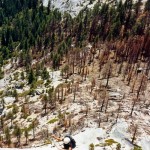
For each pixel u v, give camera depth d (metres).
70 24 197.12
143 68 105.00
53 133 66.31
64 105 84.62
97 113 65.56
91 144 36.72
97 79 103.50
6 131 79.12
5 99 120.50
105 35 160.12
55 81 118.56
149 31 135.00
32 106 98.81
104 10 188.62
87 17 187.38
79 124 61.28
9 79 154.50
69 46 164.62
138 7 175.38
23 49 188.75
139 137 45.88
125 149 40.44
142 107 67.69
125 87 89.62
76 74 118.00
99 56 132.00
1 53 197.88
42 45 190.12
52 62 150.38
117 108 66.81
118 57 121.88
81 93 89.75
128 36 144.88
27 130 78.50
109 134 45.94
